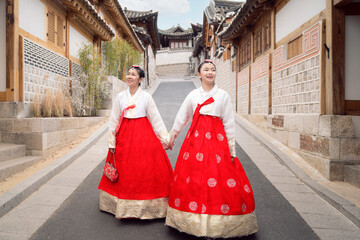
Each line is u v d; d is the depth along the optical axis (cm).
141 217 253
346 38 382
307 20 470
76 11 669
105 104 854
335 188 344
